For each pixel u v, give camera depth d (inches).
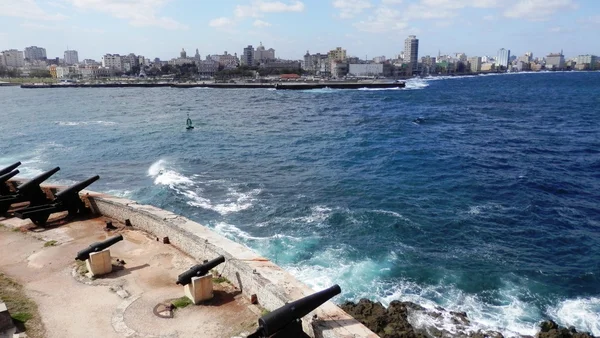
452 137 2023.9
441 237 834.8
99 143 1855.3
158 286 424.2
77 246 523.5
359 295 615.8
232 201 1021.2
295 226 861.2
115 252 501.0
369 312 549.0
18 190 641.6
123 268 462.0
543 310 600.1
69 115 3006.9
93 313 378.9
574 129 2258.9
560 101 3895.2
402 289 639.8
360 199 1048.8
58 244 530.6
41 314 377.1
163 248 509.7
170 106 3703.3
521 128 2324.1
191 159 1505.9
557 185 1213.1
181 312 379.9
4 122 2603.3
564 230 891.4
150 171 1331.2
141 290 417.1
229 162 1464.1
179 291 415.2
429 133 2134.6
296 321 318.3
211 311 381.1
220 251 443.8
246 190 1118.4
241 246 456.1
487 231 872.3
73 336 347.9
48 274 452.1
